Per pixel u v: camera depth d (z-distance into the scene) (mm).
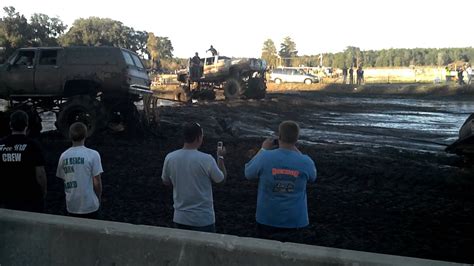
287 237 4082
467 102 28344
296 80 47938
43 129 16250
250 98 28156
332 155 11242
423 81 48094
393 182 8727
